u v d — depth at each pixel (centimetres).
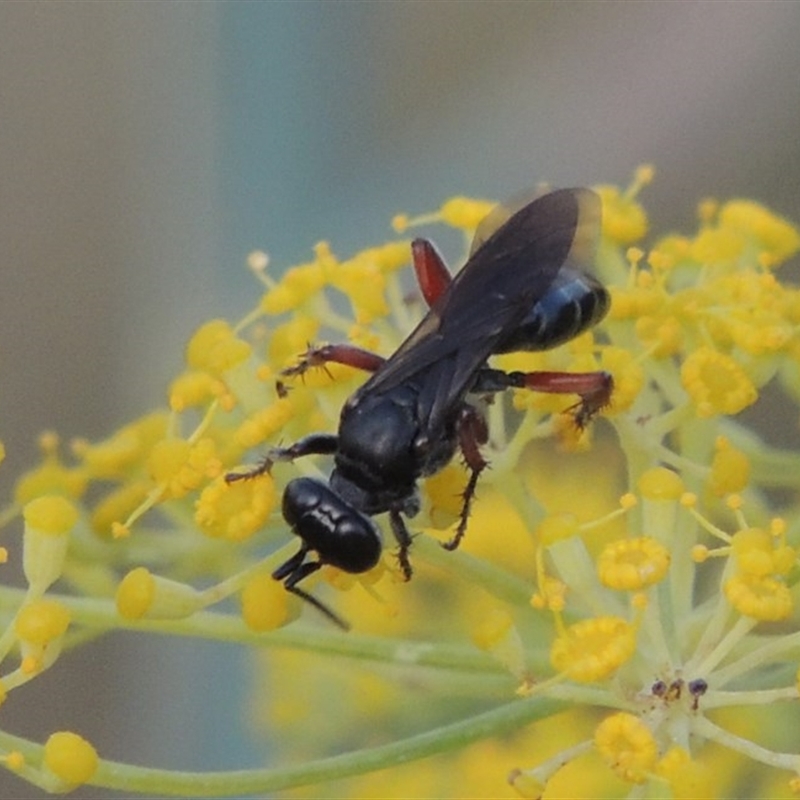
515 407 15
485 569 15
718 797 16
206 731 17
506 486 15
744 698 14
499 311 15
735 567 14
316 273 15
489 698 16
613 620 14
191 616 14
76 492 15
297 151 17
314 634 14
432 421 15
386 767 14
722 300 15
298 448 15
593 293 15
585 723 16
